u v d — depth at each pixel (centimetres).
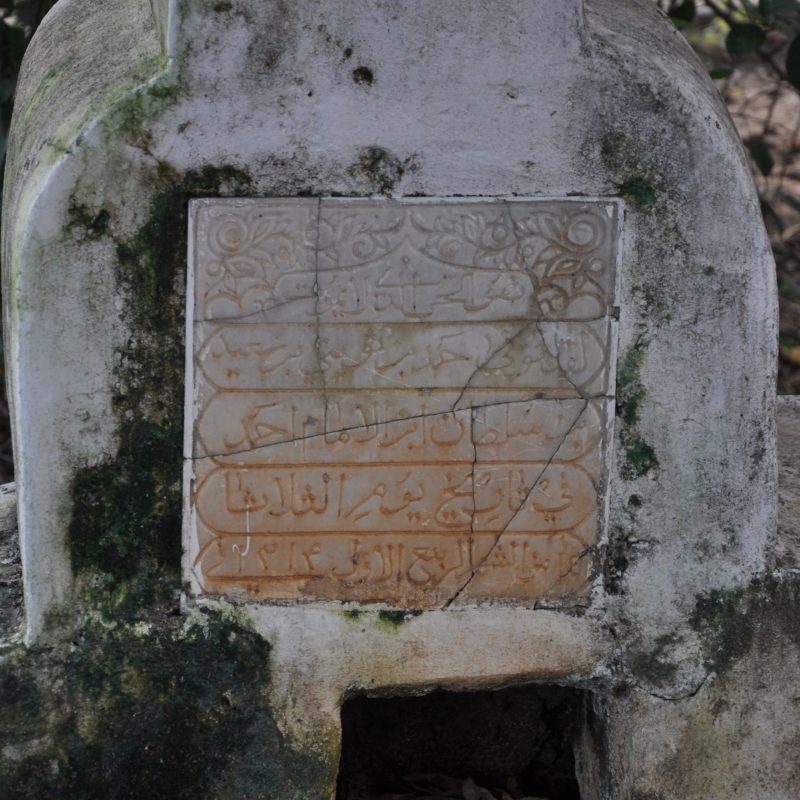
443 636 173
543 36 160
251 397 167
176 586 170
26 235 161
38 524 167
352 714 194
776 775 177
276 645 172
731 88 348
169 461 167
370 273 165
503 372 167
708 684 175
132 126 160
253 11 158
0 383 247
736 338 167
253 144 162
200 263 164
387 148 163
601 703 178
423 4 159
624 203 164
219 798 174
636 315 167
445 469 169
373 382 167
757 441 170
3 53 226
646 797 177
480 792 191
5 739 170
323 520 170
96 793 172
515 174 164
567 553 172
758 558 173
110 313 164
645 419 169
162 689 171
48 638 170
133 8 181
